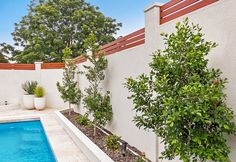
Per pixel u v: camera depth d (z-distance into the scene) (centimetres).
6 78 1401
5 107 1320
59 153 579
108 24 2456
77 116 993
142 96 330
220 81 278
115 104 673
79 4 2369
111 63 702
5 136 883
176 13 403
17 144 771
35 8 2228
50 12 2156
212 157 249
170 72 286
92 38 739
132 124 566
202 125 263
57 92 1442
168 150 301
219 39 309
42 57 2025
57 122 997
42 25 2075
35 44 2064
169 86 282
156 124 320
